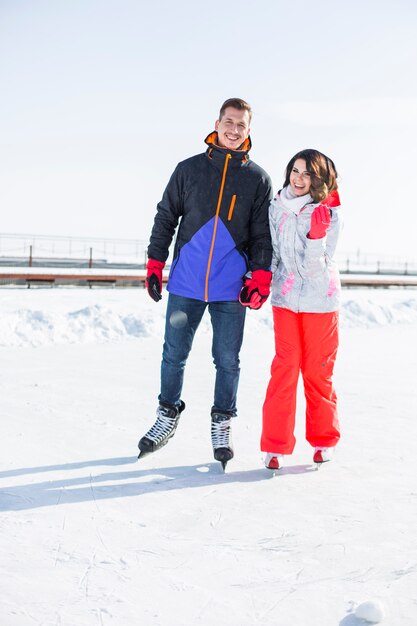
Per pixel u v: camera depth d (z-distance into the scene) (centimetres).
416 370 593
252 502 237
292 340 282
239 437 342
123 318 832
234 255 291
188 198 291
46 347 701
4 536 198
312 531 207
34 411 382
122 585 167
